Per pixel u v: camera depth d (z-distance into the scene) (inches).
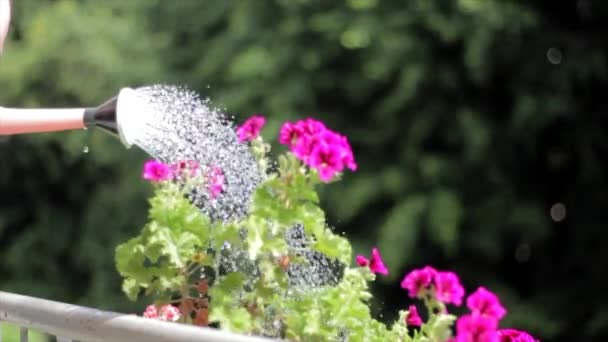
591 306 396.5
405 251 371.9
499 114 393.7
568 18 403.2
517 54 382.0
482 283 396.2
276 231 85.8
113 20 438.3
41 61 429.7
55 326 78.1
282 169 87.9
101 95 428.5
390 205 394.3
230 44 416.8
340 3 395.5
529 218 388.2
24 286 452.8
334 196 384.2
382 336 90.0
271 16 413.1
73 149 428.8
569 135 393.4
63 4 439.2
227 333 67.1
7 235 462.3
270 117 391.2
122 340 72.6
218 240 86.0
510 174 392.8
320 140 88.0
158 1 447.8
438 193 376.8
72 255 454.9
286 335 83.8
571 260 403.2
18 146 447.2
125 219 433.7
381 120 393.1
